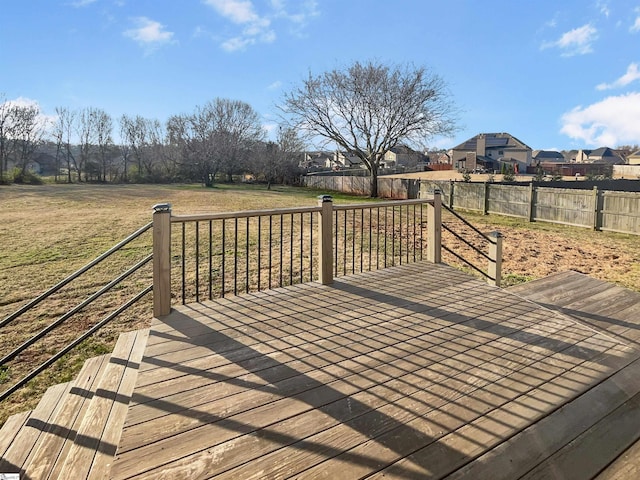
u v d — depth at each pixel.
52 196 17.81
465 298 3.37
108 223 10.00
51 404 2.26
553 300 3.82
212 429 1.68
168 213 2.95
